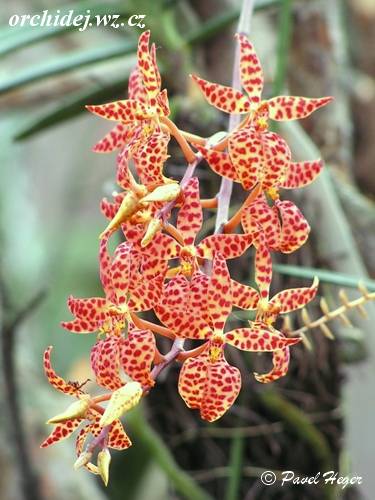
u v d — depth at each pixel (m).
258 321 0.26
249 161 0.25
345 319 0.33
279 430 0.45
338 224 0.45
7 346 0.51
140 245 0.25
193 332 0.25
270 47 0.51
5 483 0.55
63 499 0.56
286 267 0.38
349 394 0.46
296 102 0.26
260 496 0.46
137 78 0.28
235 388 0.25
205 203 0.27
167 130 0.26
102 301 0.26
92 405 0.24
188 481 0.46
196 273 0.25
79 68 0.46
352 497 0.47
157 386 0.46
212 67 0.50
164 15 0.46
